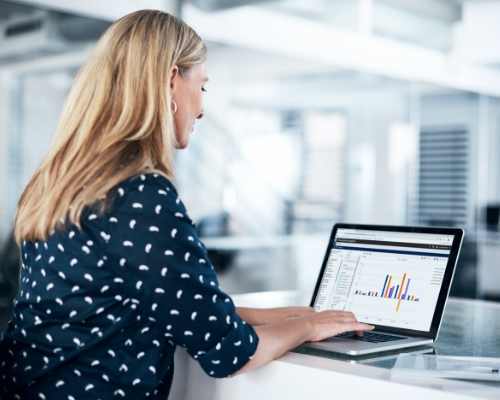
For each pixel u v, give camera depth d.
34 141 4.14
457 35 5.92
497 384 1.09
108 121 1.20
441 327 1.63
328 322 1.35
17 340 1.22
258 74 5.62
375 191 6.91
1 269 3.87
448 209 7.20
